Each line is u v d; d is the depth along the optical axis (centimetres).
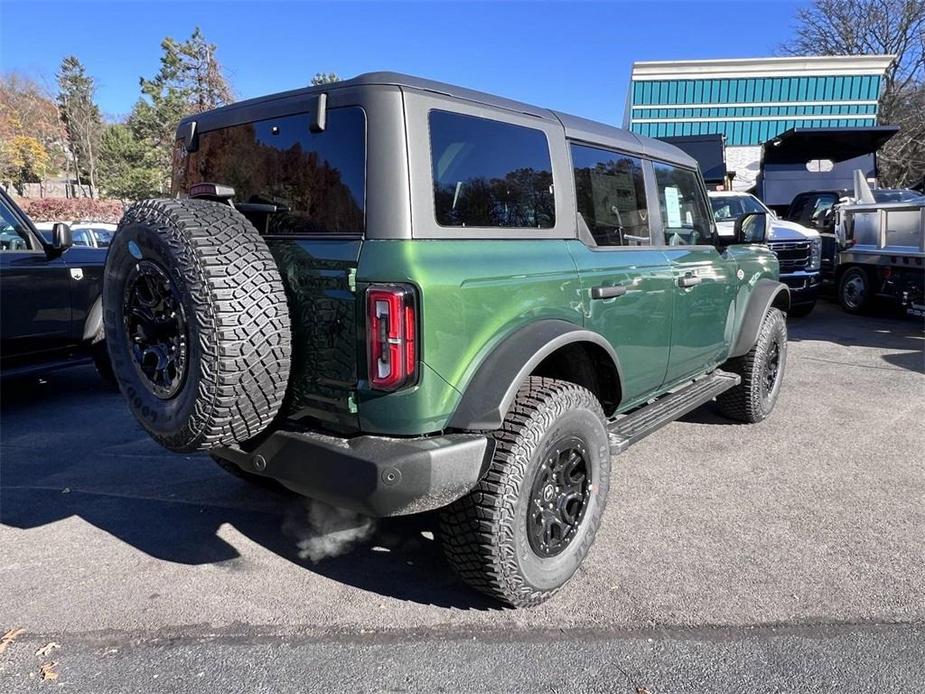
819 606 291
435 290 241
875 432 524
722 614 286
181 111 3716
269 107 289
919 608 289
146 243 254
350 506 250
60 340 620
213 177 321
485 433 262
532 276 287
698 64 1867
